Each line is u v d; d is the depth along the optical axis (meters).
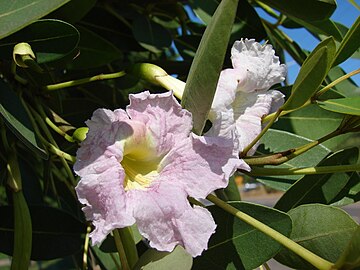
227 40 0.13
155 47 0.23
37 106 0.18
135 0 0.24
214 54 0.13
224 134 0.15
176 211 0.13
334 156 0.17
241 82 0.16
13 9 0.14
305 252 0.12
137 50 0.25
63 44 0.17
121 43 0.24
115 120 0.14
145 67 0.17
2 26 0.13
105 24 0.24
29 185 0.23
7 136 0.18
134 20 0.24
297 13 0.20
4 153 0.19
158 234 0.13
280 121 0.21
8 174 0.16
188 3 0.25
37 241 0.19
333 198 0.17
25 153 0.24
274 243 0.15
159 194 0.13
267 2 0.21
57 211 0.19
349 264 0.12
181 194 0.13
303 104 0.15
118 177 0.13
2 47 0.17
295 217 0.16
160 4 0.25
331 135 0.16
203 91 0.13
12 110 0.15
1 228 0.18
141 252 0.17
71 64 0.22
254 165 0.16
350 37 0.16
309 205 0.16
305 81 0.14
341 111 0.15
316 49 0.14
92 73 0.24
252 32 0.22
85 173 0.13
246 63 0.17
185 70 0.22
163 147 0.14
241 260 0.15
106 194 0.13
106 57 0.22
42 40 0.17
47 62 0.17
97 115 0.13
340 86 0.23
